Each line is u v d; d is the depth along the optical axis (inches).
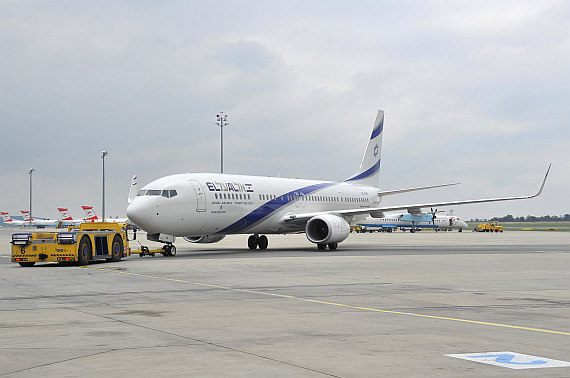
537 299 627.2
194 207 1427.2
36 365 331.0
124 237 1273.4
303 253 1513.3
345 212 1721.2
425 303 595.8
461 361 338.6
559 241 2534.5
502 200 1713.8
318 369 319.3
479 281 815.7
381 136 2213.3
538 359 343.6
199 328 451.2
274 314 522.6
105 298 641.0
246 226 1600.6
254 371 315.0
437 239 2819.9
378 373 310.7
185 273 944.3
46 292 698.8
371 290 710.5
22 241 1097.4
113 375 307.9
